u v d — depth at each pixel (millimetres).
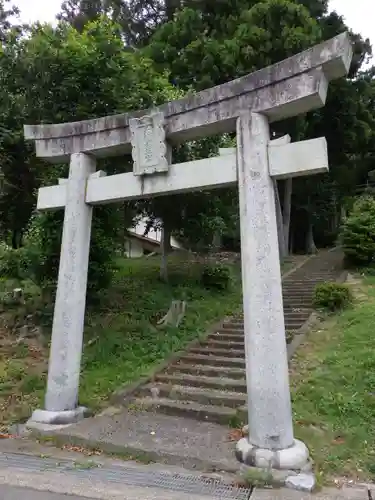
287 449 4375
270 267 4730
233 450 4867
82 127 6508
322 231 25531
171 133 5762
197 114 5562
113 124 6262
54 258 8852
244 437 4953
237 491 4039
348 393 5984
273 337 4594
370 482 4219
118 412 6383
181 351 8680
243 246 4914
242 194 5012
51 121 8898
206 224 12508
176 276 14422
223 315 11055
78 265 6211
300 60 4785
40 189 6832
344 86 18281
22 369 7719
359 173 23844
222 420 6027
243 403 6422
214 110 5422
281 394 4504
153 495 3947
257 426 4508
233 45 15211
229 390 7027
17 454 5027
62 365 5969
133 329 9492
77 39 8867
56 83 8711
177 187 5641
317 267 16047
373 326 8094
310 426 5375
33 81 8867
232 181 5250
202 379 7375
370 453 4695
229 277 13828
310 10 18469
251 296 4738
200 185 5461
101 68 8656
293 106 4941
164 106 5836
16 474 4445
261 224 4816
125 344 8742
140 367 7938
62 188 6609
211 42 15391
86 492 4035
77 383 6086
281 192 21844
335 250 20594
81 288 6223
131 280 13648
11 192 10852
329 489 4078
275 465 4254
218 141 11281
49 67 8484
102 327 9375
